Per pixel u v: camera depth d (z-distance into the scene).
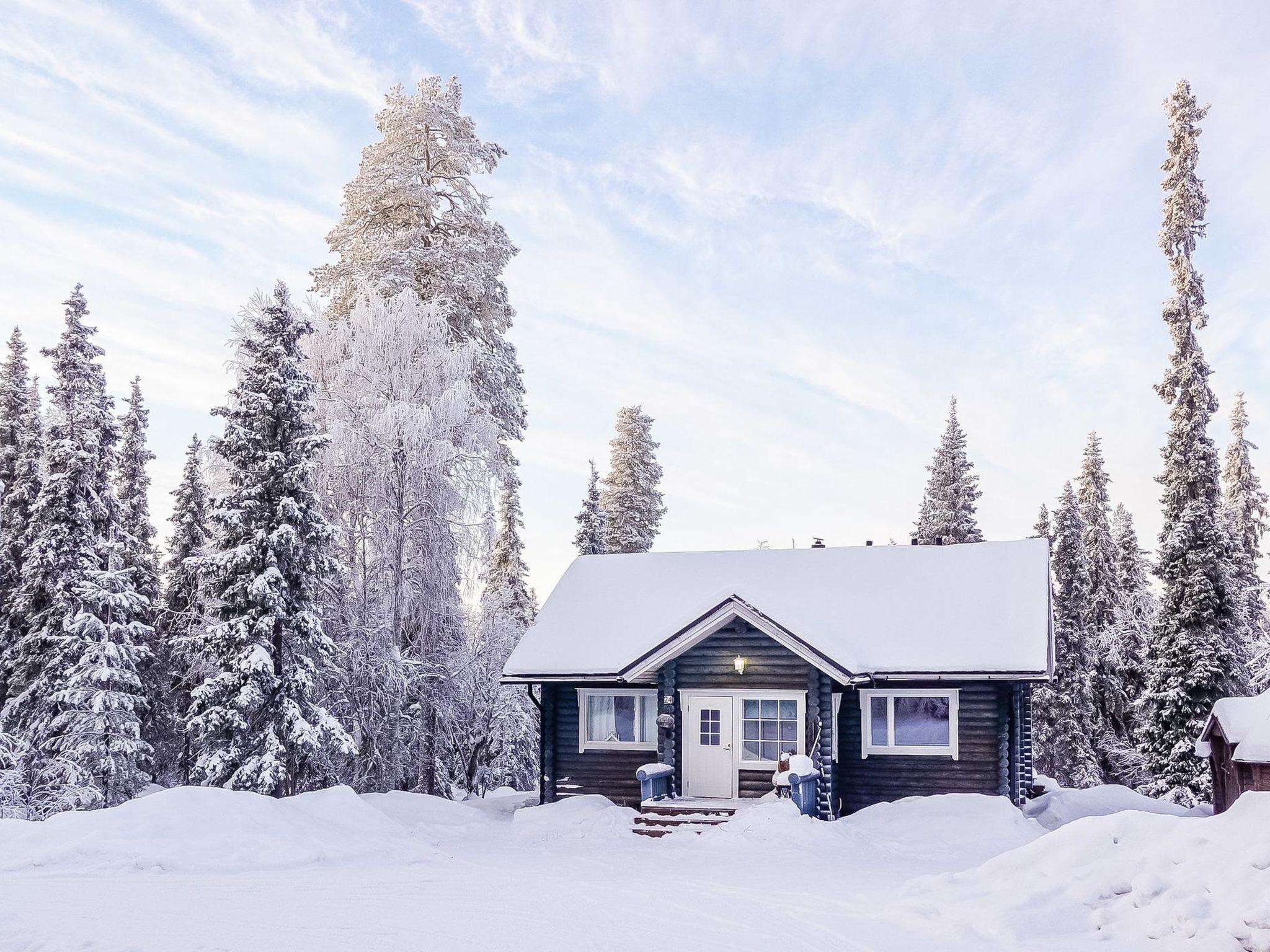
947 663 22.30
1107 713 42.94
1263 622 36.34
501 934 10.96
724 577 27.48
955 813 20.77
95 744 27.28
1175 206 35.75
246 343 25.67
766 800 21.16
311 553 25.22
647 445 48.94
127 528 36.09
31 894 13.05
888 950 10.20
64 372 30.30
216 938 10.58
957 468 46.34
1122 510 49.72
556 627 26.70
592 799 23.86
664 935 10.91
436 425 29.17
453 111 36.56
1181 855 11.39
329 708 27.25
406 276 34.16
